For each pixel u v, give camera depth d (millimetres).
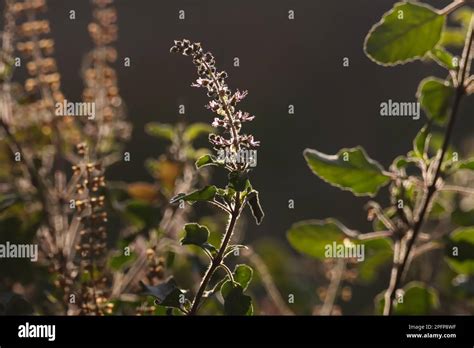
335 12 2043
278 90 1954
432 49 708
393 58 705
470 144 1018
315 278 915
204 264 763
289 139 1885
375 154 1855
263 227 1523
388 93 1923
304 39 2000
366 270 784
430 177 705
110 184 814
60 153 783
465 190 706
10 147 794
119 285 746
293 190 1730
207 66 616
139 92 1784
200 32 1943
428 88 723
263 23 2000
